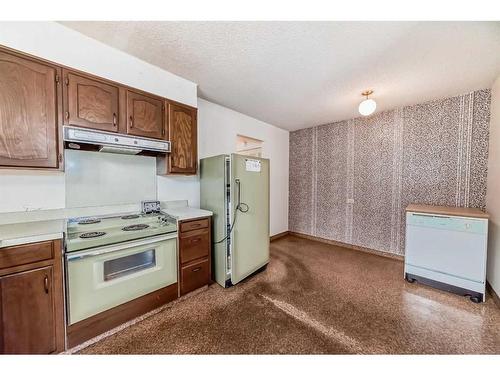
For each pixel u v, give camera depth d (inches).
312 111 132.1
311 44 66.8
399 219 125.9
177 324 67.7
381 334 63.1
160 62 79.4
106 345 58.7
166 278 75.9
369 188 138.2
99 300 60.5
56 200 68.2
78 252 56.4
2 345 46.9
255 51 71.3
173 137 85.1
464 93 103.0
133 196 86.3
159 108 80.2
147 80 80.1
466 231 82.5
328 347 58.1
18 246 48.1
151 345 58.9
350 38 63.6
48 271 52.0
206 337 62.0
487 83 92.4
